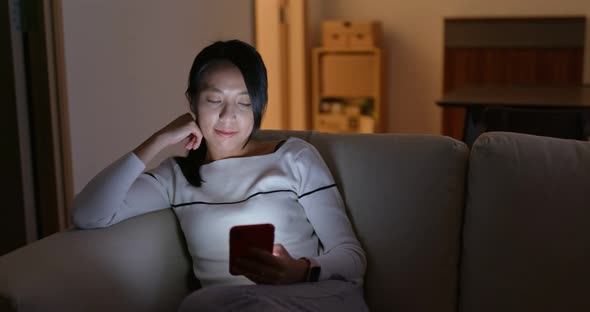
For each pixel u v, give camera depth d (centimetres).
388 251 159
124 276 142
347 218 158
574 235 142
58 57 229
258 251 134
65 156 235
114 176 148
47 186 235
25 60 229
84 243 139
